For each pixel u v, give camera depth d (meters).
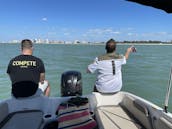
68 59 34.44
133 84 13.95
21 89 3.41
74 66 24.59
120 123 3.57
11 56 39.84
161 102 9.67
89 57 39.16
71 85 3.94
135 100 3.85
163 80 15.38
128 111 4.08
